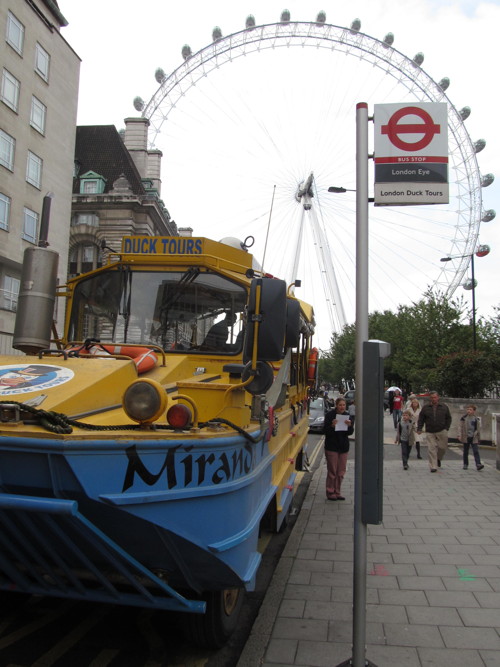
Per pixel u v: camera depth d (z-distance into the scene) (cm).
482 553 608
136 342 445
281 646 385
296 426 747
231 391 321
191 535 280
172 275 454
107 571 300
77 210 3762
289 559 589
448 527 719
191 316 443
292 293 587
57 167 2927
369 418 326
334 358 6278
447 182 386
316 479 1130
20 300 395
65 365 332
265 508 397
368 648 389
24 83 2625
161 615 432
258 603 485
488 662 370
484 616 443
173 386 360
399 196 384
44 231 403
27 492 250
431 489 987
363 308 360
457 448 1670
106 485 248
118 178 3938
